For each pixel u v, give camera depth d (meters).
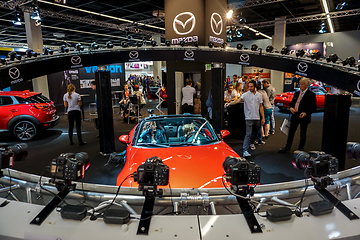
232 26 13.75
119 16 13.19
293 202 1.78
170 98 8.80
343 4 9.48
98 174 4.10
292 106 5.09
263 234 1.06
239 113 6.34
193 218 1.18
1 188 1.78
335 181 1.73
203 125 3.73
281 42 13.80
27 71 4.16
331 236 1.06
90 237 1.06
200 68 8.20
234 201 1.52
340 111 3.55
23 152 1.68
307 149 5.53
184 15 7.88
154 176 1.24
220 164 2.70
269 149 5.55
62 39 20.61
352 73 3.67
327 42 18.23
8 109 6.57
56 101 15.41
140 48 5.12
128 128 8.32
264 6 11.55
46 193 1.68
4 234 1.08
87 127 8.62
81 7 11.39
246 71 20.73
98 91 4.92
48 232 1.09
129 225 1.14
